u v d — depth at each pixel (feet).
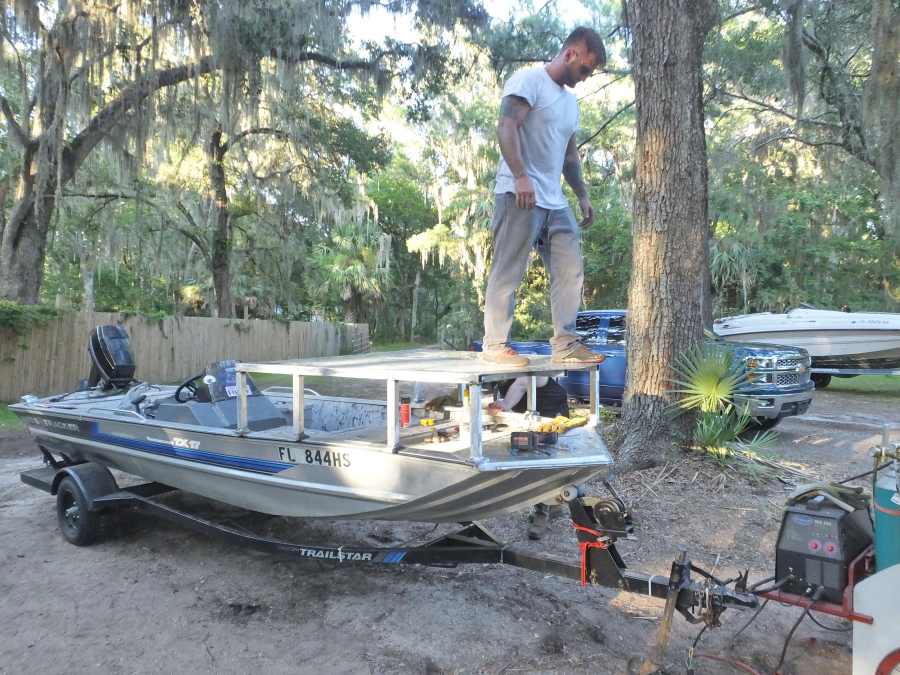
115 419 16.67
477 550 12.14
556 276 12.91
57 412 18.60
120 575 15.07
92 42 46.29
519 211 12.10
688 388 21.86
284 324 82.53
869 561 9.05
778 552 9.64
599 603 13.44
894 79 39.04
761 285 79.77
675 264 22.29
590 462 10.46
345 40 56.80
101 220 70.44
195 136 56.59
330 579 14.75
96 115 51.08
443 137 79.82
